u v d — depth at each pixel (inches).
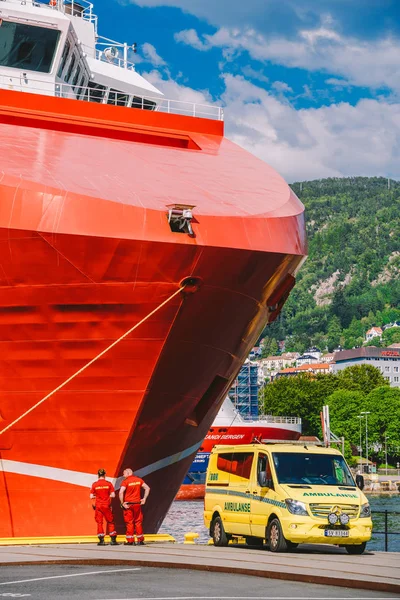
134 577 574.9
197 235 738.2
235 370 919.7
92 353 781.9
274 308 879.7
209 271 757.3
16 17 991.0
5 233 709.3
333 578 547.5
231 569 607.2
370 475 4498.0
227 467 828.0
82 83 1171.9
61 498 836.0
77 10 1286.9
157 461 899.4
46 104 938.1
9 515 837.8
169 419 864.9
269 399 7003.0
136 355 785.6
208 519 846.5
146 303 758.5
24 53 1018.7
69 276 736.3
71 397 801.6
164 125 994.7
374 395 6348.4
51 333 770.2
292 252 793.6
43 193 714.2
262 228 772.6
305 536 704.4
